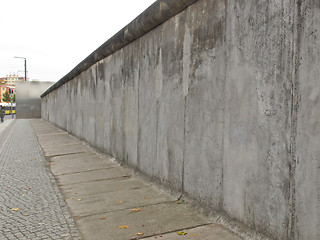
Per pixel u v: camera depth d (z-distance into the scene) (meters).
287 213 2.67
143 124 5.93
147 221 3.74
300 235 2.54
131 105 6.59
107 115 8.45
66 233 3.52
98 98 9.45
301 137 2.51
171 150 4.84
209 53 3.85
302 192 2.51
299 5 2.50
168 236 3.28
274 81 2.80
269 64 2.85
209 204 3.87
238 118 3.32
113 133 7.92
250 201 3.14
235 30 3.35
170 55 4.86
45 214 4.16
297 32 2.52
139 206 4.31
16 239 3.38
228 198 3.51
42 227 3.71
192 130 4.25
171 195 4.68
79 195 5.02
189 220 3.70
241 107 3.27
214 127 3.77
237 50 3.32
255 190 3.06
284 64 2.68
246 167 3.20
